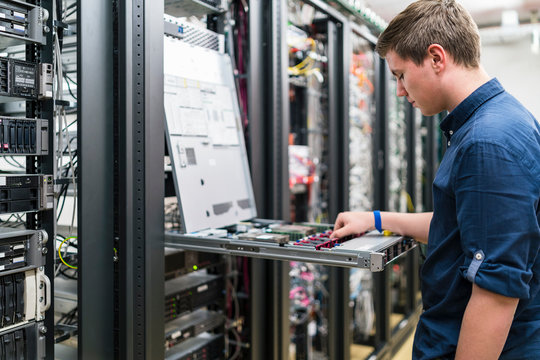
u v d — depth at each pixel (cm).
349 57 310
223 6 211
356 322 387
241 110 230
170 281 214
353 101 382
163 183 157
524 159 86
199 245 156
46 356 148
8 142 135
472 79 100
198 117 183
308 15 306
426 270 107
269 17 229
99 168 151
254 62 221
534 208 86
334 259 126
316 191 346
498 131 88
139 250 151
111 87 155
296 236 159
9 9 133
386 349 372
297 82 318
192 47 190
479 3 501
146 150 150
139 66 151
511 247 84
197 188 174
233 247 148
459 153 92
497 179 86
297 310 326
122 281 151
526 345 97
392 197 469
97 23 149
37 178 142
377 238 144
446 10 99
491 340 86
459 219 91
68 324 188
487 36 556
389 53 108
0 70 132
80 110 145
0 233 134
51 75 145
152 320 152
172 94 172
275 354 227
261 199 226
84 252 147
